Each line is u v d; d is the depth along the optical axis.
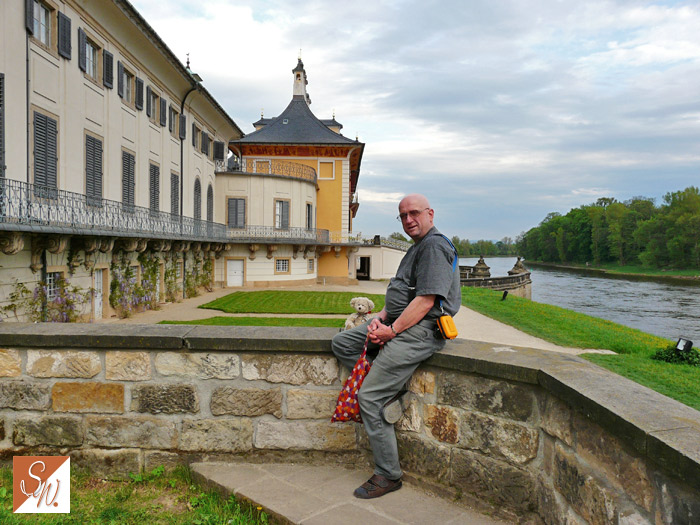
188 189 29.84
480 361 2.91
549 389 2.57
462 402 3.05
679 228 94.56
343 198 44.44
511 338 14.77
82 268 16.72
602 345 14.14
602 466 2.21
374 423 3.06
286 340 3.45
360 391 3.07
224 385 3.52
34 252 13.71
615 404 2.14
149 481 3.44
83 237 15.90
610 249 118.62
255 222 37.28
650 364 11.17
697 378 9.80
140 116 22.23
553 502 2.58
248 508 3.07
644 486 1.95
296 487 3.21
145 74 22.84
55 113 15.24
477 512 2.96
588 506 2.29
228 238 35.22
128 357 3.51
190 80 27.09
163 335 3.46
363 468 3.48
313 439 3.51
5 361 3.53
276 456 3.53
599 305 44.25
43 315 14.03
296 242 37.38
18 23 13.38
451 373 3.10
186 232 27.53
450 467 3.10
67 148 15.98
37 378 3.53
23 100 13.61
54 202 14.97
